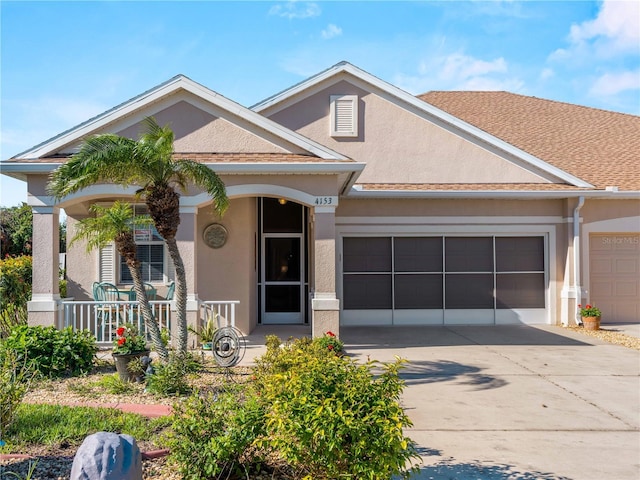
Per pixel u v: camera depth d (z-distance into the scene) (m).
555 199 15.38
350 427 4.12
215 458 4.72
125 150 7.81
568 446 6.00
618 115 19.84
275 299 16.06
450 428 6.58
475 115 19.55
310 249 15.53
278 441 4.39
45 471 5.00
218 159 11.19
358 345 12.15
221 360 9.16
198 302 11.49
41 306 10.84
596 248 15.77
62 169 7.84
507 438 6.24
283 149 11.61
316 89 15.37
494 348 11.79
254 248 15.03
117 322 11.20
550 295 15.41
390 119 15.48
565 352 11.33
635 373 9.41
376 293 15.36
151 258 13.62
